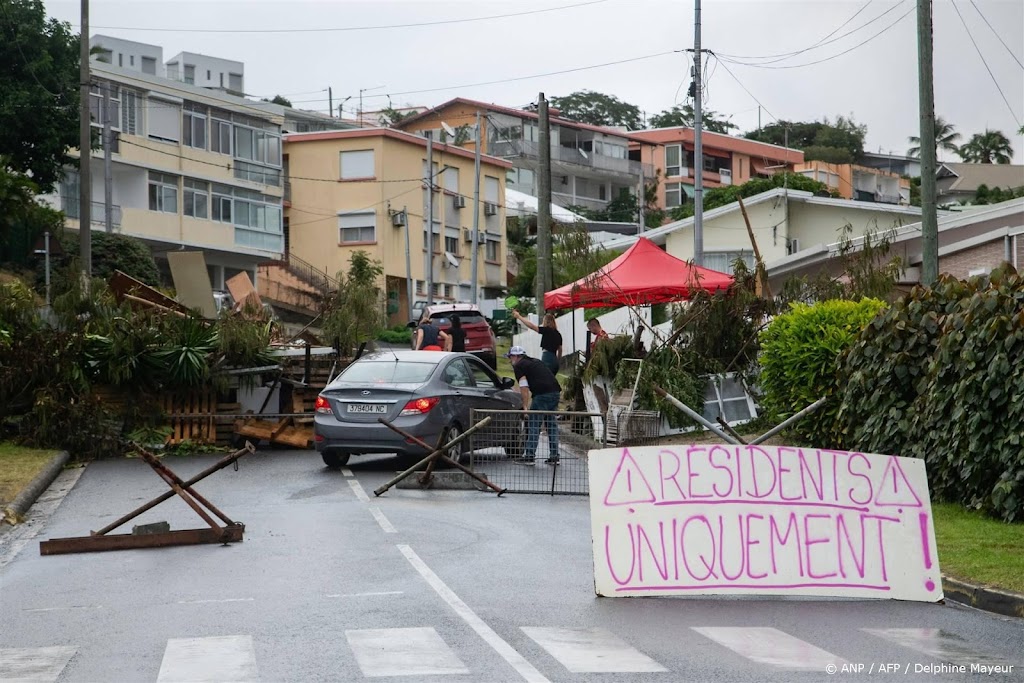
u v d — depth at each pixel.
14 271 39.34
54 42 42.53
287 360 21.28
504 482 15.59
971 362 12.55
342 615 8.23
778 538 9.60
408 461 18.25
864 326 15.72
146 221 51.38
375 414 16.44
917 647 7.51
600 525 9.48
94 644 7.45
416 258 65.88
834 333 16.42
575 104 109.38
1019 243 27.00
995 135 114.50
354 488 15.38
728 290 21.27
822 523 9.65
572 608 8.70
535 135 87.31
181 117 53.38
